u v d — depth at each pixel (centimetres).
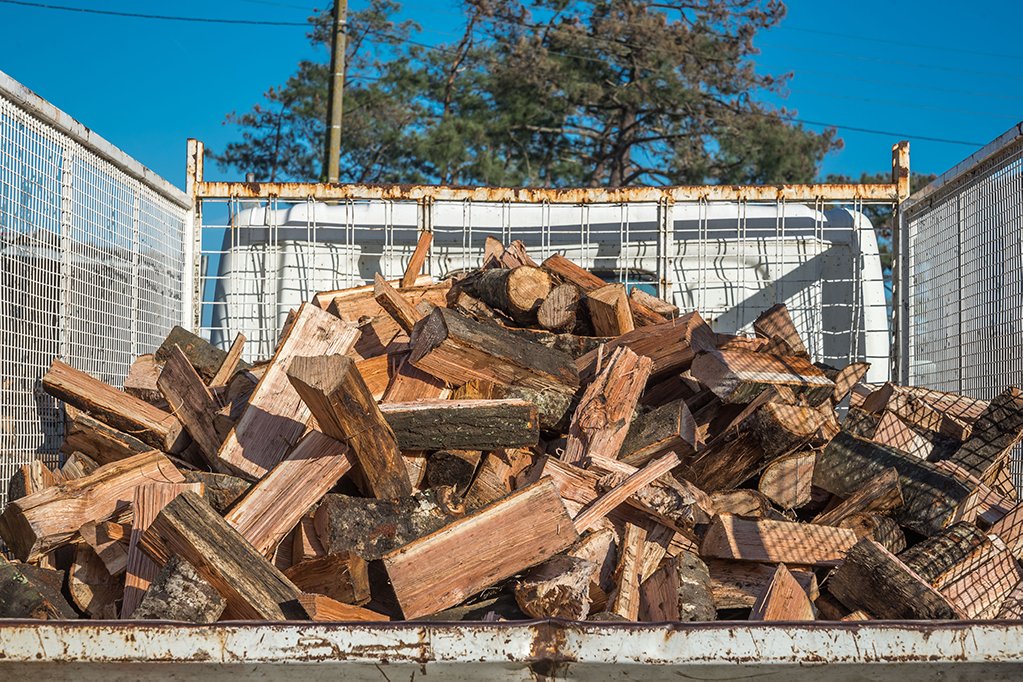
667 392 321
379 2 2458
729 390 285
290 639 170
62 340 335
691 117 2295
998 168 364
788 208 497
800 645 172
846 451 292
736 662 171
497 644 171
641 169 2377
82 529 246
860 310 484
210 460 299
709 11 2384
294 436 266
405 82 2469
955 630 173
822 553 249
